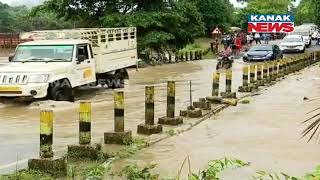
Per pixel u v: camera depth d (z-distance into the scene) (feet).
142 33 121.08
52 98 51.44
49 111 26.02
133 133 35.60
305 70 98.63
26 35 64.23
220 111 46.39
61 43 56.18
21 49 56.39
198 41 224.53
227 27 247.70
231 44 154.10
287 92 61.93
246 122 40.22
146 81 79.51
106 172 25.66
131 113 46.16
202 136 34.76
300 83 73.26
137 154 29.55
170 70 103.09
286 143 31.99
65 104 50.83
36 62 54.80
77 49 56.18
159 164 27.12
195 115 41.93
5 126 40.19
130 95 60.39
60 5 121.19
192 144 32.17
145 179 24.26
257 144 31.89
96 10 124.47
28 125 40.63
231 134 35.29
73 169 25.88
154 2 123.44
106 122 41.57
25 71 50.80
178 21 124.88
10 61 56.03
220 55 103.71
